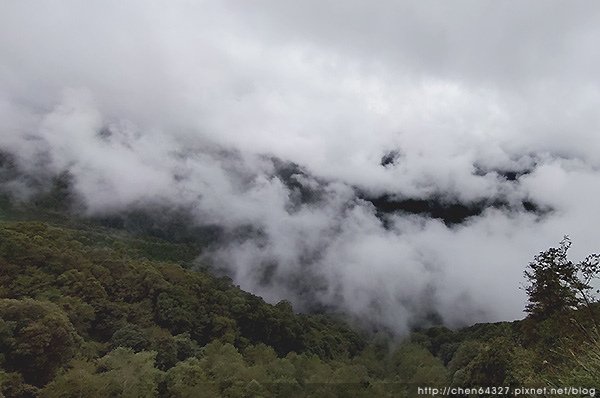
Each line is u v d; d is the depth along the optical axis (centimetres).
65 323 3862
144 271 7350
